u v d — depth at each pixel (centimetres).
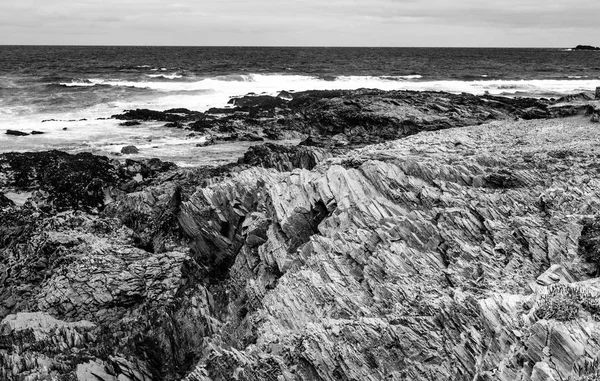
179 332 1870
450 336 1256
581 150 2211
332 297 1562
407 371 1235
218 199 2355
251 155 3678
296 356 1392
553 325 1073
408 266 1577
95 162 3731
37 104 6519
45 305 2122
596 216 1560
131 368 1709
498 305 1230
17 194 3359
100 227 2731
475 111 4625
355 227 1822
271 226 2103
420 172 2034
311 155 3106
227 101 6975
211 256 2380
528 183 1900
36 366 1647
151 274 2247
